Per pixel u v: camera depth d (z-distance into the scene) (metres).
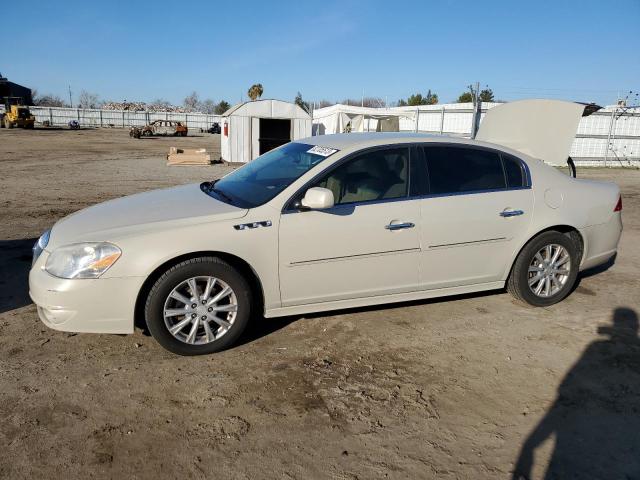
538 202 4.46
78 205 9.94
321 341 3.93
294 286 3.80
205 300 3.61
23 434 2.76
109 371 3.44
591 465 2.61
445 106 23.09
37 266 3.54
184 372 3.45
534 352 3.80
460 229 4.16
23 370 3.43
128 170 16.94
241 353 3.72
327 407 3.07
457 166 4.26
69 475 2.47
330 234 3.79
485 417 3.00
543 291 4.65
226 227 3.57
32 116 51.81
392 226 3.94
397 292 4.13
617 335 4.10
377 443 2.75
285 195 3.76
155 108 99.50
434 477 2.51
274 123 22.22
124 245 3.40
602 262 4.97
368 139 4.19
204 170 17.50
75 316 3.40
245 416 2.97
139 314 3.65
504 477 2.51
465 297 4.86
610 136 21.42
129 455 2.62
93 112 66.94
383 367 3.56
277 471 2.53
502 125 6.58
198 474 2.50
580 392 3.28
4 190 11.68
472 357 3.72
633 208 10.51
